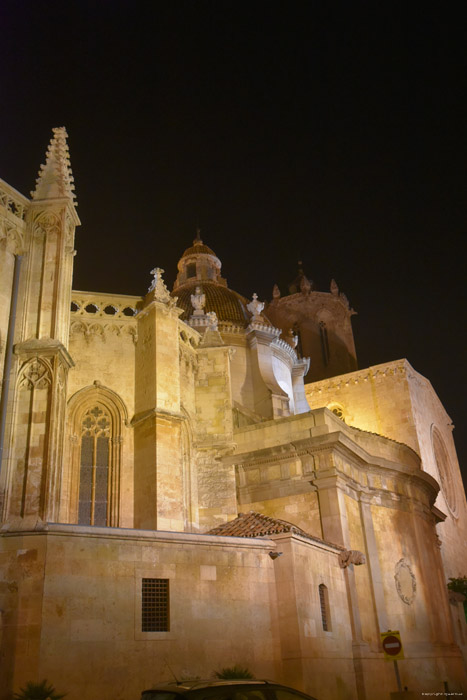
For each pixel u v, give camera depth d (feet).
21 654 54.24
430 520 128.47
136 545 62.54
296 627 68.28
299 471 97.30
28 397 70.03
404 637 99.96
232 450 102.78
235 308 169.27
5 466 66.59
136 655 58.44
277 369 160.45
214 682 39.55
